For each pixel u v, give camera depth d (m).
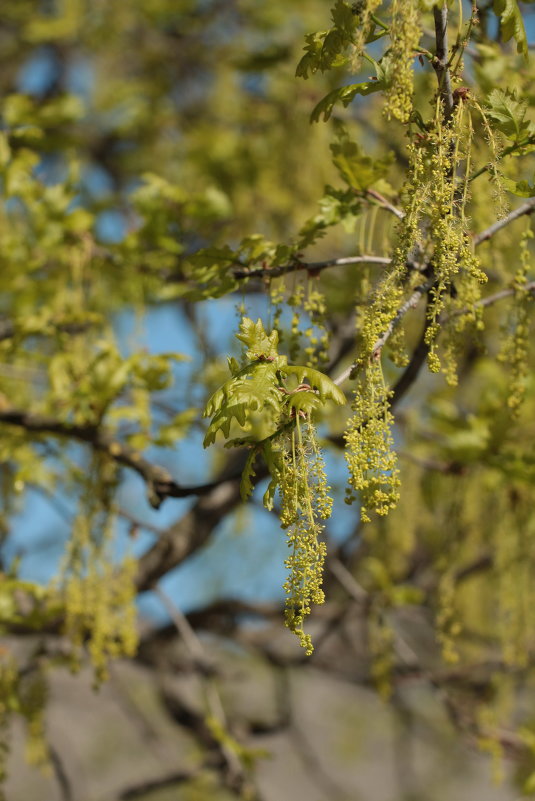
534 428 5.23
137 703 7.67
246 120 7.69
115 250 5.02
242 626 6.81
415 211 2.59
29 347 5.09
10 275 5.02
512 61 4.09
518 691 6.70
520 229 4.13
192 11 9.06
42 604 4.92
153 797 8.49
